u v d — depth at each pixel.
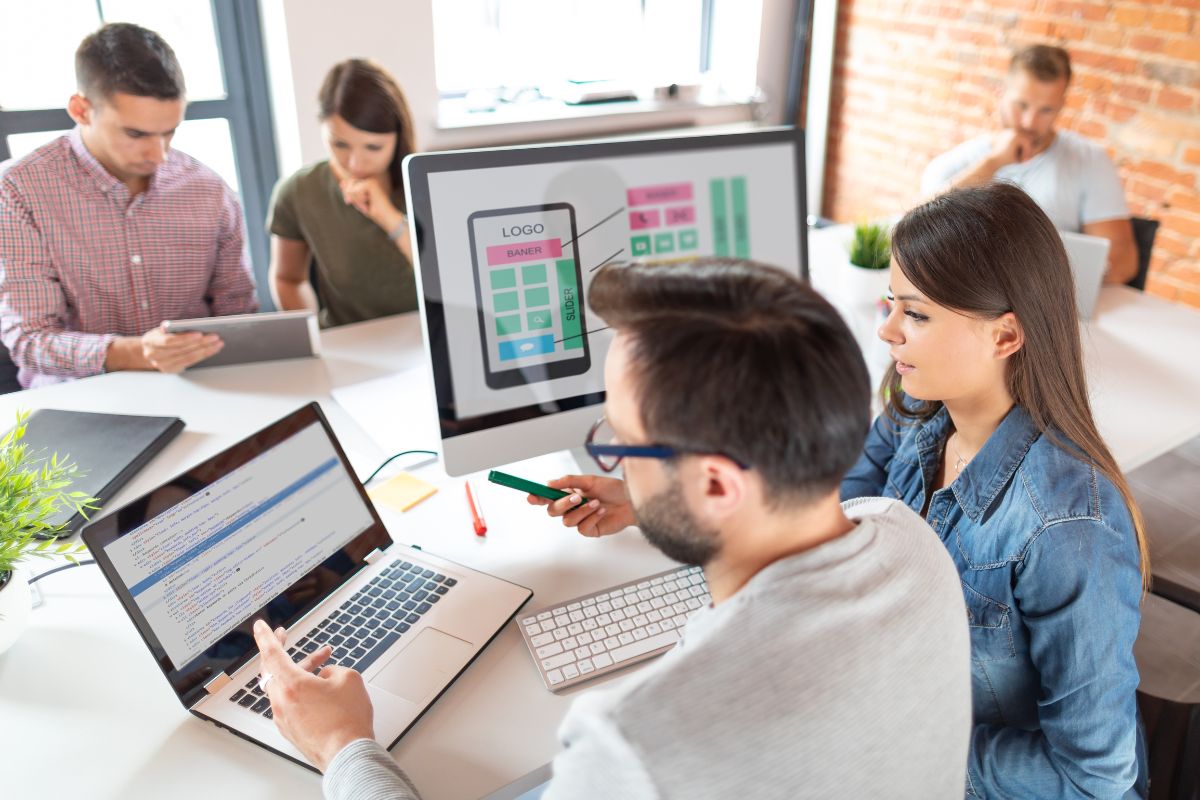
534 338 1.21
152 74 1.66
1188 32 2.57
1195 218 2.71
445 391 1.18
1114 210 2.35
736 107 3.53
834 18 3.59
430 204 1.12
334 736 0.81
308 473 1.09
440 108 3.14
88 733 0.89
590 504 1.15
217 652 0.94
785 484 0.54
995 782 1.00
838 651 0.54
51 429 1.41
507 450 1.24
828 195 3.97
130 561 0.90
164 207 1.93
